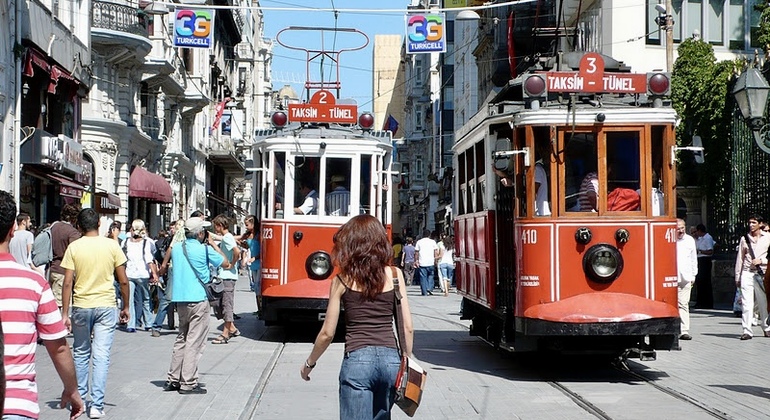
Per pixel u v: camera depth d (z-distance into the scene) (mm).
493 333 13820
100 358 9688
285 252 16391
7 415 4922
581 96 12055
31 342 5148
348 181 16688
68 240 14781
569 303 11453
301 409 10281
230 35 67812
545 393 11164
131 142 37781
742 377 12266
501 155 11734
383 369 6277
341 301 6707
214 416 9812
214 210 64125
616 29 31156
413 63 85875
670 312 11422
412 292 34719
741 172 24047
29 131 23328
